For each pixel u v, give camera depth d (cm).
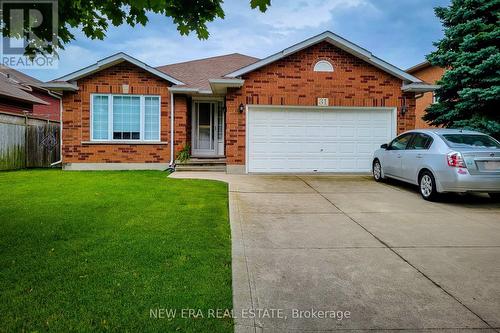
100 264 380
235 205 688
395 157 900
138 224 534
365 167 1158
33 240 456
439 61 1173
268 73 1111
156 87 1277
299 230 535
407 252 446
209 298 315
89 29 476
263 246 461
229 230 525
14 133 1338
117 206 650
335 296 330
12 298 303
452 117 1132
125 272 361
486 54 1033
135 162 1280
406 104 1150
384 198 779
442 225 571
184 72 1638
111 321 273
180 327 269
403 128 1154
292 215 623
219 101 1473
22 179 992
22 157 1372
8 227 511
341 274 378
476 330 278
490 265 406
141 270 367
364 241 488
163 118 1284
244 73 1095
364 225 568
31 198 716
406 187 918
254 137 1127
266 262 407
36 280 339
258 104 1112
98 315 280
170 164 1272
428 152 770
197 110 1470
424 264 408
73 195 750
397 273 382
